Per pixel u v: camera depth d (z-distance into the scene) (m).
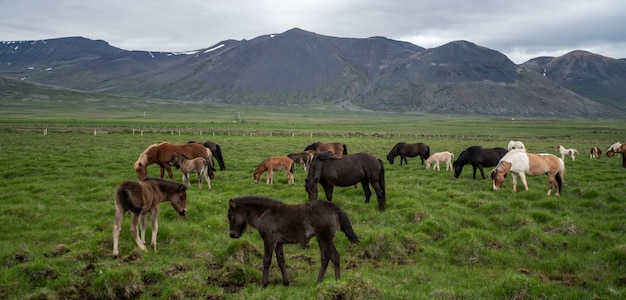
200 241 11.94
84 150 35.25
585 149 48.09
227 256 10.78
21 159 27.52
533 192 17.75
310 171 15.54
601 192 17.58
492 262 10.85
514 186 18.73
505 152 22.95
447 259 11.16
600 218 14.39
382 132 86.38
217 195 17.50
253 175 23.31
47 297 8.24
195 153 22.19
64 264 9.77
